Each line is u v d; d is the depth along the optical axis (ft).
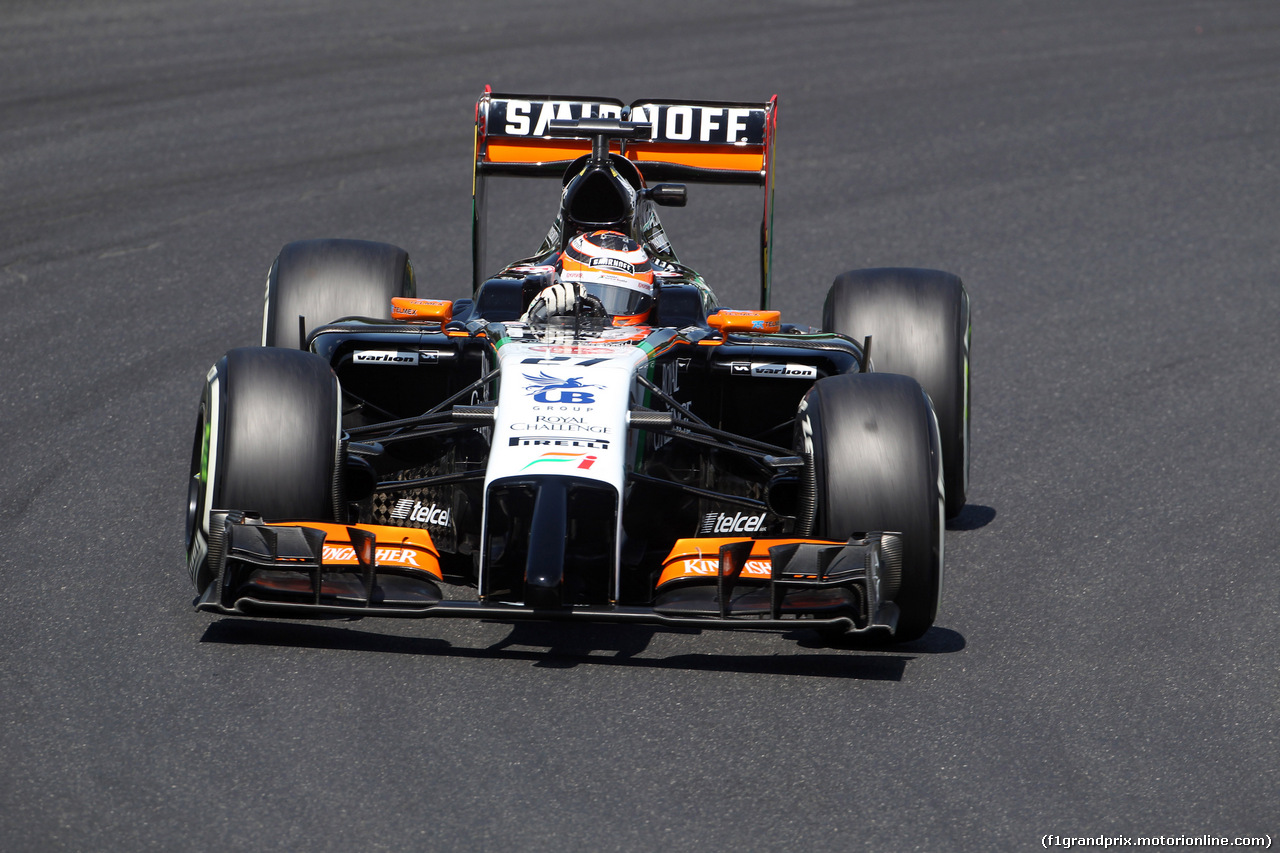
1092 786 56.29
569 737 58.18
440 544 72.90
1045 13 282.15
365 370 80.79
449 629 68.03
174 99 192.54
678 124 101.04
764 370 76.89
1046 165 180.24
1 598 68.85
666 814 53.26
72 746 55.88
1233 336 122.72
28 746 55.67
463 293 128.06
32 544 75.72
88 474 86.33
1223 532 83.46
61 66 207.62
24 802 52.08
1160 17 279.28
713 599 63.26
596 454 64.44
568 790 54.44
